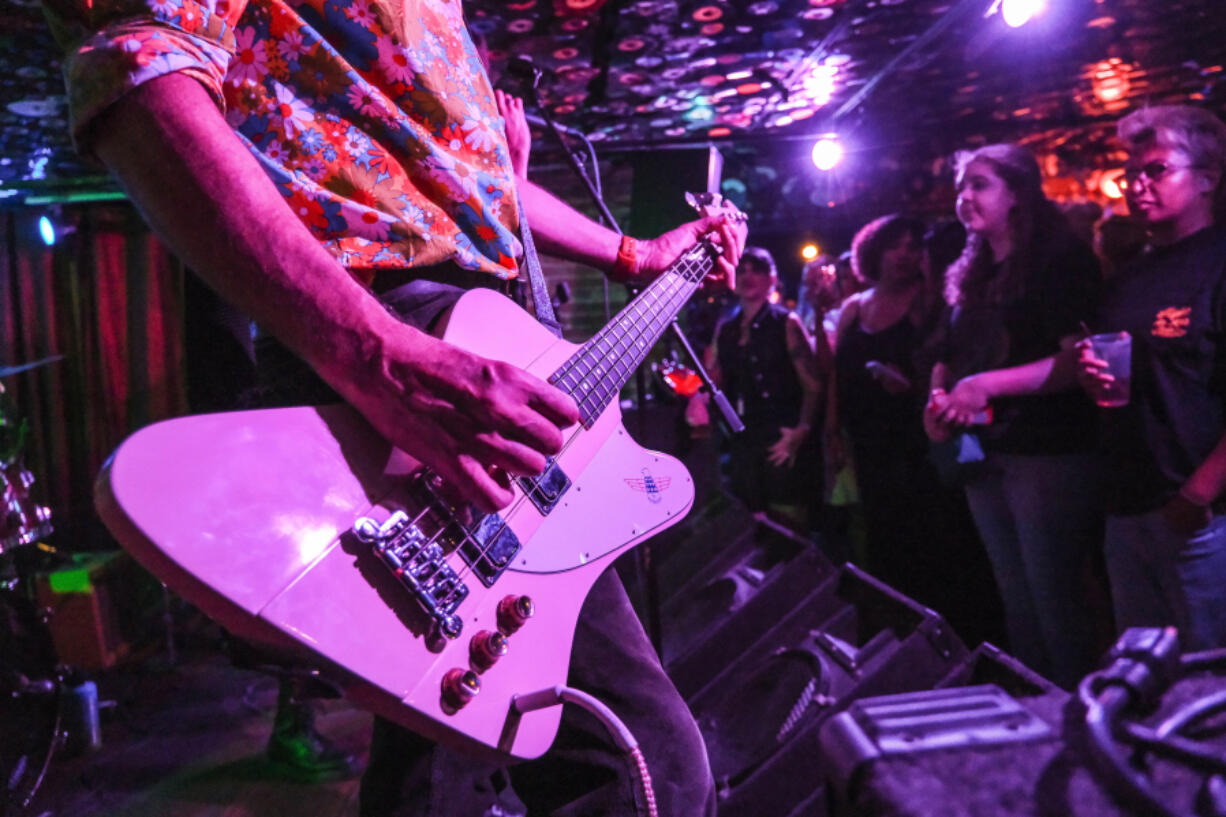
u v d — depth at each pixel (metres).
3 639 2.88
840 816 0.55
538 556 0.89
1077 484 2.54
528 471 0.74
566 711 1.05
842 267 4.45
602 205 2.10
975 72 4.89
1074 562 2.58
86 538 5.85
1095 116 5.96
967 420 2.68
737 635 2.50
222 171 0.71
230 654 0.71
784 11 3.84
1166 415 2.23
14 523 2.85
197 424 0.70
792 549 2.98
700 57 4.44
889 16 3.93
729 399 4.74
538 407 0.73
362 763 2.95
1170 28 4.23
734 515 4.05
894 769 0.52
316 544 0.71
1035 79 5.07
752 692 2.14
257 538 0.68
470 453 0.73
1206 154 2.23
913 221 3.43
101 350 6.11
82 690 3.30
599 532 0.98
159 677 4.30
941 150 6.70
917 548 3.38
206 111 0.73
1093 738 0.52
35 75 3.94
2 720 2.92
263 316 0.73
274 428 0.73
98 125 0.72
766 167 7.57
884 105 5.59
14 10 3.25
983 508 2.84
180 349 6.35
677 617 3.41
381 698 0.73
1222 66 4.91
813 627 2.36
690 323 5.57
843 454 4.00
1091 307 2.57
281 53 0.89
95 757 3.22
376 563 0.74
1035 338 2.68
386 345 0.72
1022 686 1.28
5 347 5.65
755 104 5.45
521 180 1.42
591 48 4.27
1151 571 2.32
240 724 3.51
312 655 0.69
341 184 0.90
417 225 0.93
